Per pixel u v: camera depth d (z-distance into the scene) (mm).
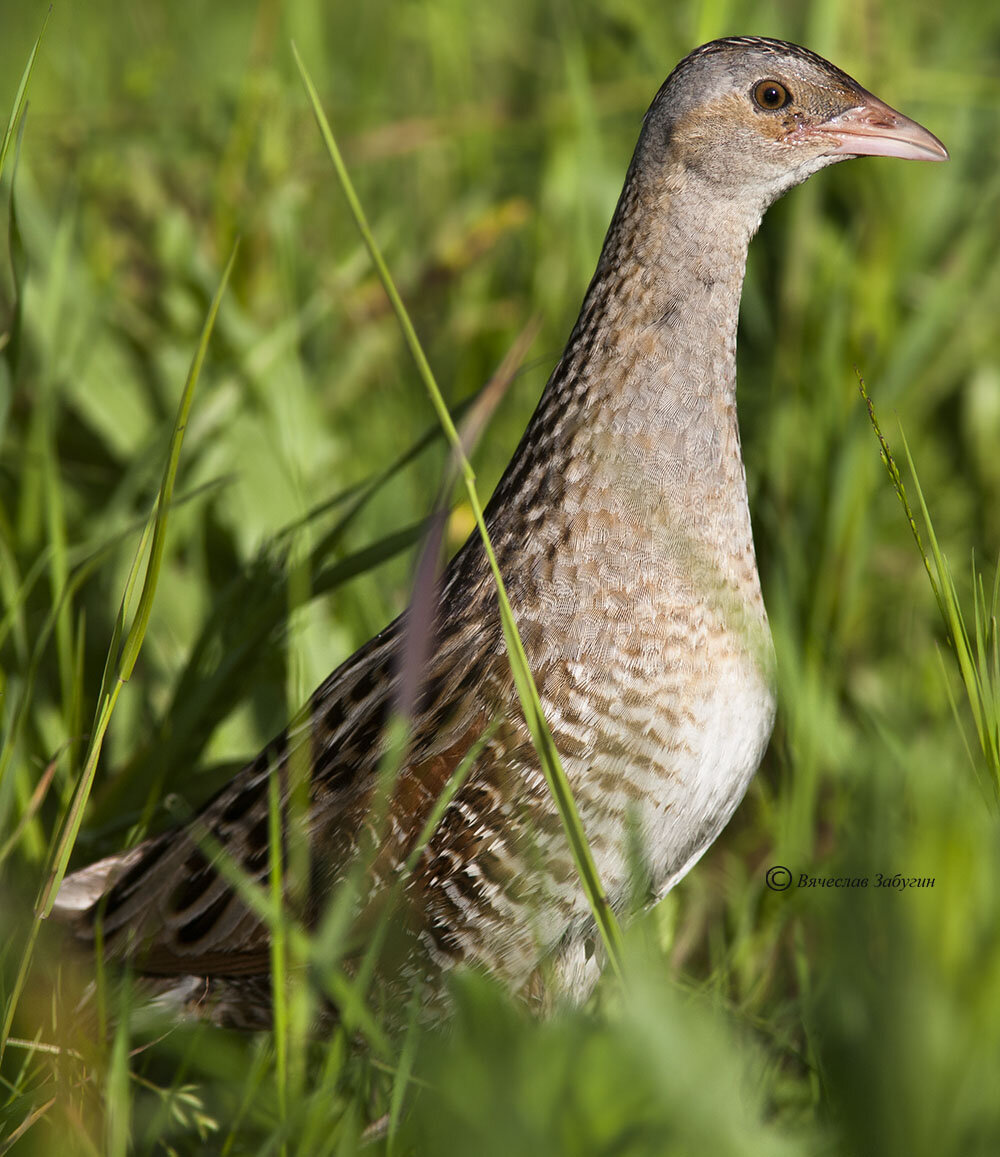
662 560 6805
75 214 11750
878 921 4551
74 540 10070
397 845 6875
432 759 6844
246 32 16156
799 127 7410
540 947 6863
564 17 12227
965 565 10461
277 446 10148
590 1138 4691
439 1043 5199
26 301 10359
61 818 6906
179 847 7305
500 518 7188
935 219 11938
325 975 5816
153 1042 6777
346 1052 6594
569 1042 4820
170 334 11359
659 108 7320
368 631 9492
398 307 5559
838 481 9703
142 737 8938
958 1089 4242
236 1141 6480
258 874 7039
